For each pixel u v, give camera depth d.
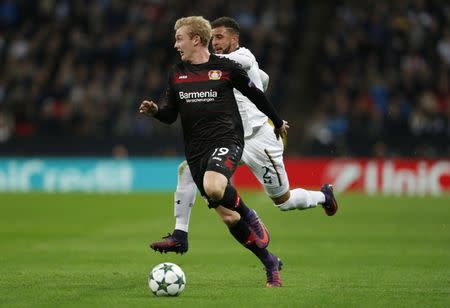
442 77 93.00
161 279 26.48
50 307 24.58
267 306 24.70
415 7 100.12
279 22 101.38
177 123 90.69
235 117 27.77
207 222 56.94
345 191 85.12
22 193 84.19
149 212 63.94
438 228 52.28
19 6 102.88
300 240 46.09
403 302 25.55
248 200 74.69
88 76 95.25
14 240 45.97
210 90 27.50
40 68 96.50
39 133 91.56
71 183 89.00
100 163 89.00
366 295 26.84
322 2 105.88
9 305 24.91
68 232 50.22
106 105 92.31
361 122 89.25
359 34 97.75
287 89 97.62
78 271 33.44
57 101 92.94
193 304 25.02
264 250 28.62
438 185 83.44
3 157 89.69
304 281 30.70
